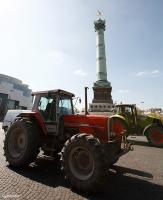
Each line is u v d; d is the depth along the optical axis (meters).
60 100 6.60
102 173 4.41
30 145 5.92
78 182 4.49
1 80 55.38
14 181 4.82
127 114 12.84
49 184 4.78
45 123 6.41
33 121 6.70
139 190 4.63
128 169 6.30
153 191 4.59
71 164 4.79
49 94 6.41
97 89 49.41
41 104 6.74
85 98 13.30
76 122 6.02
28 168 6.02
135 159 7.74
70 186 4.70
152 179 5.40
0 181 4.75
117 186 4.87
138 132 12.66
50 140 6.39
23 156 5.86
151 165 6.83
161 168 6.46
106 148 5.23
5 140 6.38
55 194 4.22
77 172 4.70
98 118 5.79
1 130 17.41
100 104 47.25
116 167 6.52
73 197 4.12
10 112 14.61
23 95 61.75
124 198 4.19
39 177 5.25
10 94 53.44
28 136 5.97
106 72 50.44
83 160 4.76
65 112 6.80
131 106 12.80
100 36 51.34
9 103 53.75
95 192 4.46
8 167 6.02
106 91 48.97
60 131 6.16
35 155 6.11
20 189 4.36
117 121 12.23
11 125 6.53
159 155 8.62
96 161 4.43
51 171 5.80
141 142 12.83
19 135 6.43
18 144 6.39
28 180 4.96
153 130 11.38
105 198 4.17
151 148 10.58
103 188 4.73
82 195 4.29
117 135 5.94
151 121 12.20
